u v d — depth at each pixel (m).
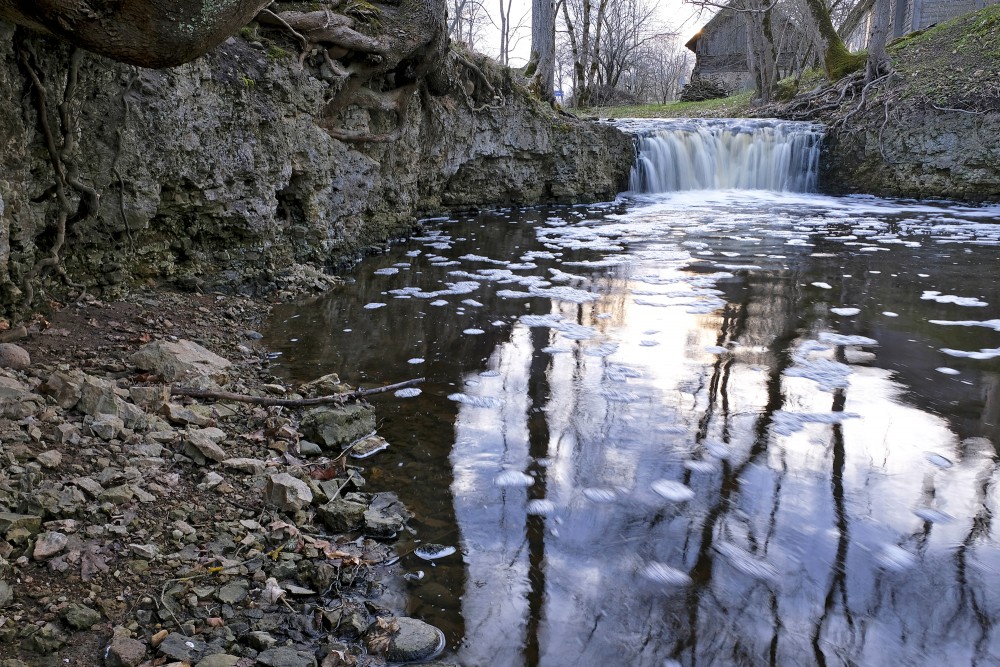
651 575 3.26
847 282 9.23
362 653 2.71
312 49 8.70
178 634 2.64
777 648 2.83
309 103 8.54
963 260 10.74
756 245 11.99
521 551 3.42
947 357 6.35
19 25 4.89
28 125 5.20
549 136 17.03
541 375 5.78
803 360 6.23
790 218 15.41
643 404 5.21
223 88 7.17
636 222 14.66
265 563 3.12
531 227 13.80
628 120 21.77
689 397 5.36
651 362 6.11
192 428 4.12
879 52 22.05
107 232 6.21
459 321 7.26
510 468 4.23
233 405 4.70
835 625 2.96
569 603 3.06
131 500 3.32
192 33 4.32
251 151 7.55
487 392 5.39
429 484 4.04
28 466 3.29
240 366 5.65
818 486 4.09
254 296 7.80
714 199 19.08
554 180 17.56
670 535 3.58
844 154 20.48
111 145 5.98
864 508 3.86
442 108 12.93
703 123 21.56
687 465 4.31
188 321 6.45
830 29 24.89
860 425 4.91
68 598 2.70
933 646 2.86
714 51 42.75
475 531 3.58
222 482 3.69
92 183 5.91
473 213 15.75
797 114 23.00
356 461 4.29
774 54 29.09
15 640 2.47
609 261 10.54
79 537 3.00
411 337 6.70
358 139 9.80
